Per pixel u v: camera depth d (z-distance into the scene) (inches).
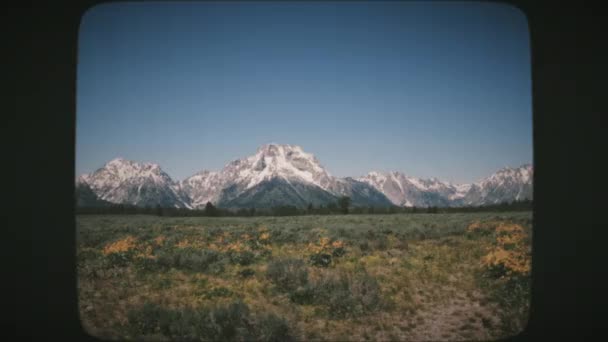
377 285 331.0
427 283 360.5
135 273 408.8
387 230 806.5
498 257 362.6
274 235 775.1
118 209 3171.8
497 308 292.0
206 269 424.2
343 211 2962.6
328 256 468.4
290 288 344.8
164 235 828.0
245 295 336.8
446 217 1408.7
